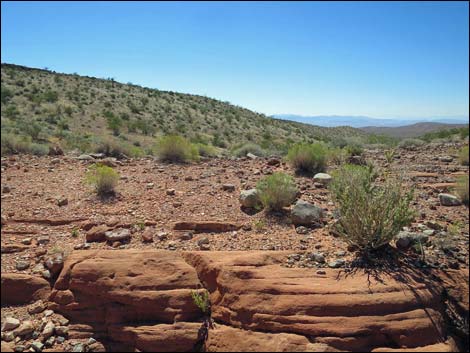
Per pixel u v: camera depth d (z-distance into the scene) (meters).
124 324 4.75
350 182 5.49
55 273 5.38
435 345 4.04
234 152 16.44
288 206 6.91
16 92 45.44
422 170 9.70
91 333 4.75
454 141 18.28
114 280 4.97
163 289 4.88
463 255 5.20
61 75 60.59
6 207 7.25
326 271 4.86
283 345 4.07
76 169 10.10
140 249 5.61
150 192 7.92
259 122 56.78
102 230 6.10
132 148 15.45
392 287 4.47
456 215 6.61
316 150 9.79
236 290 4.64
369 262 5.00
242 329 4.40
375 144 18.20
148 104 53.97
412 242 5.35
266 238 5.82
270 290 4.55
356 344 4.04
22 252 5.85
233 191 7.91
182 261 5.23
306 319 4.23
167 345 4.48
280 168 10.18
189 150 11.84
